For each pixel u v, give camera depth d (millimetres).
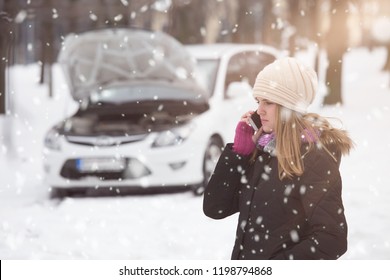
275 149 5695
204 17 61594
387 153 21328
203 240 13023
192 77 19203
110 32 19641
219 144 18500
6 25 24031
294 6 44531
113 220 14836
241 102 19688
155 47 19672
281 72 5719
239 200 5996
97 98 19562
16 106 36312
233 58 20547
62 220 14945
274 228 5633
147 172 17047
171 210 15625
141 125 17562
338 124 25797
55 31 50125
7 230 13922
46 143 18031
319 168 5492
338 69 36156
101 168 17078
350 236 12664
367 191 16375
